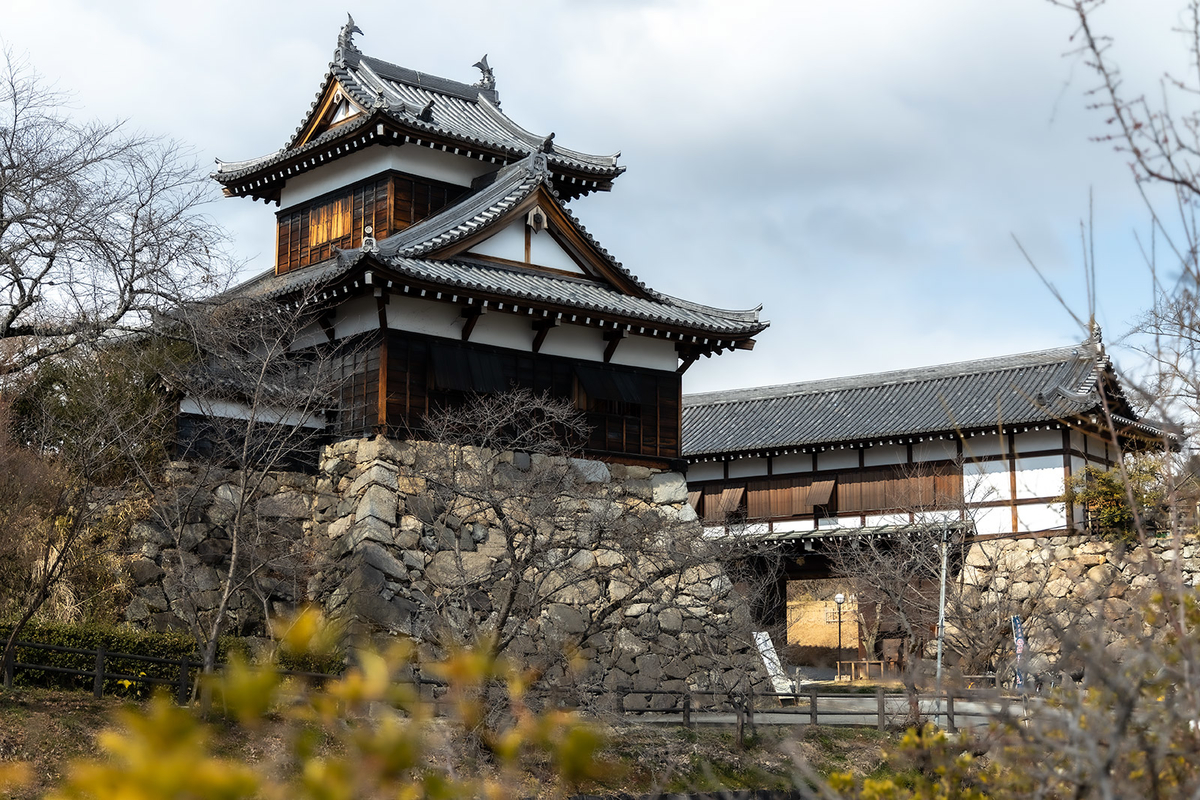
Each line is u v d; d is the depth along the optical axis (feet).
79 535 70.23
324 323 86.53
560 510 78.02
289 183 107.14
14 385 77.00
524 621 64.75
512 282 86.53
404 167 99.14
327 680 63.52
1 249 69.87
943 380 127.24
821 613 159.84
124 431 68.74
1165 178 19.92
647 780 62.39
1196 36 19.89
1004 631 77.25
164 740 9.16
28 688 58.95
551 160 104.22
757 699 84.58
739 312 96.07
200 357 79.36
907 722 71.61
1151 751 20.53
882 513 121.70
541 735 12.22
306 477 83.20
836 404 130.82
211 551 77.15
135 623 72.08
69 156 69.97
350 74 107.34
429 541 78.74
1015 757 23.54
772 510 128.57
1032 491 113.19
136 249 72.54
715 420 136.56
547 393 86.17
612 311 86.69
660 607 85.25
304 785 10.61
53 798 9.17
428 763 50.16
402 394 81.76
